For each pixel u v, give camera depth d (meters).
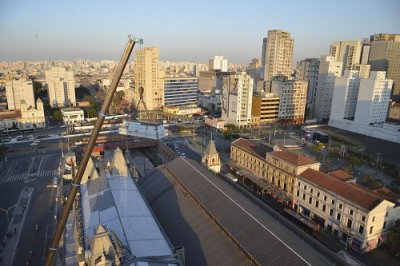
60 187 113.12
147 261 48.84
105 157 108.75
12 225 89.69
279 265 51.41
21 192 111.94
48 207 100.56
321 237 87.19
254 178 121.62
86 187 85.06
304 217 97.38
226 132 195.88
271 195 111.50
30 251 77.81
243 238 59.88
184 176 88.62
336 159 158.62
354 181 105.00
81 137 185.50
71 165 121.69
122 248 51.69
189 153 157.75
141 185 98.62
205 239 65.62
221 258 59.62
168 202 83.50
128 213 66.88
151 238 58.78
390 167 146.25
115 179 84.00
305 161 104.44
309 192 96.62
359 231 80.81
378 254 80.00
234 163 140.38
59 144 173.00
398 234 78.12
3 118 197.88
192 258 62.62
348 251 81.12
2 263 73.44
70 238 71.62
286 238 58.12
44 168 136.88
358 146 174.50
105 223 63.28
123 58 41.94
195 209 76.12
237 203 70.56
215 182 83.44
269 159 115.75
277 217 73.00
